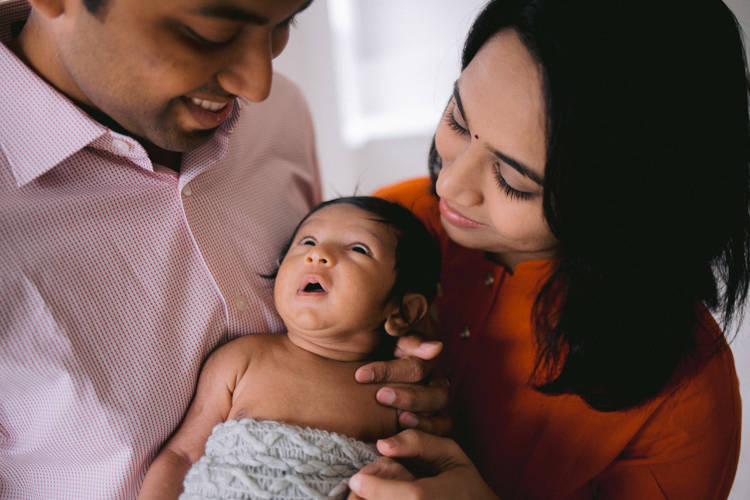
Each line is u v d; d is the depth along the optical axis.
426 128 2.93
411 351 0.94
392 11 2.83
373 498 0.67
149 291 0.80
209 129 0.74
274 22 0.61
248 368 0.89
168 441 0.84
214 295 0.88
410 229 1.06
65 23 0.60
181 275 0.84
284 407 0.86
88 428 0.75
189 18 0.55
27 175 0.70
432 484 0.70
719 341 0.86
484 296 1.01
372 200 1.07
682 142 0.70
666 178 0.71
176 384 0.83
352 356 0.99
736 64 0.71
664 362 0.81
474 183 0.78
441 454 0.79
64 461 0.78
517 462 0.97
